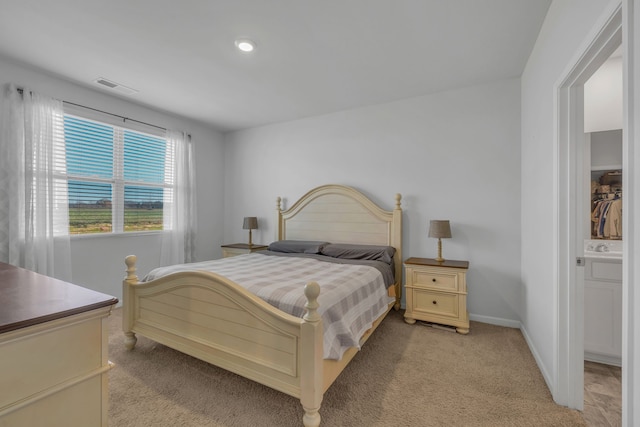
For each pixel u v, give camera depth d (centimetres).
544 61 197
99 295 102
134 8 185
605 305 211
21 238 259
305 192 402
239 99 337
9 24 202
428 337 256
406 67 262
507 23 200
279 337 155
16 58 248
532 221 231
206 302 185
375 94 321
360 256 310
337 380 189
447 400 169
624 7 91
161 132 382
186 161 404
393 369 203
